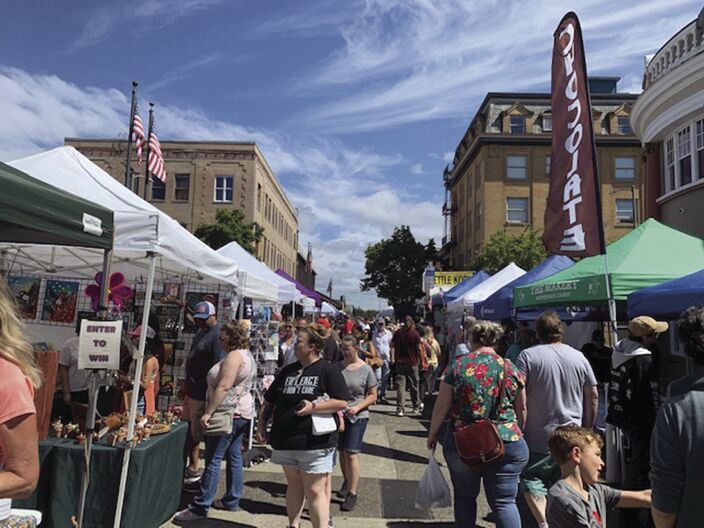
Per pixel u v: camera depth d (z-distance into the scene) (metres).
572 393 4.29
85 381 5.48
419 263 49.41
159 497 4.60
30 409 1.86
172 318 8.09
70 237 3.48
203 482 5.09
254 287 9.50
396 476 6.88
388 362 13.75
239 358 5.14
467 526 3.93
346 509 5.54
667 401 2.29
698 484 2.09
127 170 16.17
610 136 35.22
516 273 14.59
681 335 2.39
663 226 7.44
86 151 33.84
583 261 7.49
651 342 5.22
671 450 2.16
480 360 4.03
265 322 9.12
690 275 5.78
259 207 37.50
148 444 4.38
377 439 9.03
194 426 5.92
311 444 4.22
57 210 3.32
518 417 4.06
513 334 11.80
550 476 3.61
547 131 36.19
